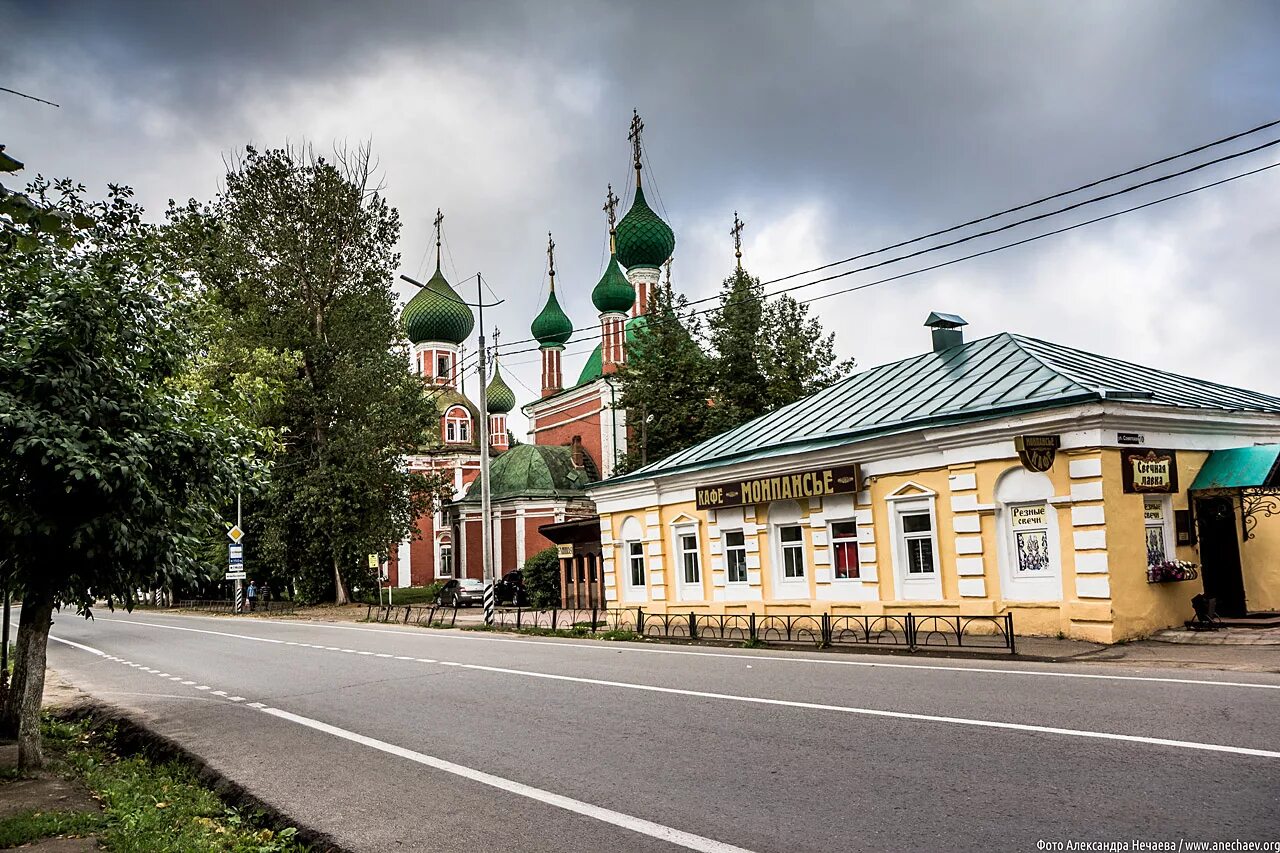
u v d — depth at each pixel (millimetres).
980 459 16969
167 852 6465
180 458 9930
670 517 24203
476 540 53906
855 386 22984
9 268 9203
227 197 40750
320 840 6730
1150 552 16000
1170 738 7902
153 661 20734
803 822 6309
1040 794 6559
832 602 19797
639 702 11367
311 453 42344
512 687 13328
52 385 8656
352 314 41531
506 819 6867
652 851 5977
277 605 44344
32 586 9375
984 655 14500
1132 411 15430
